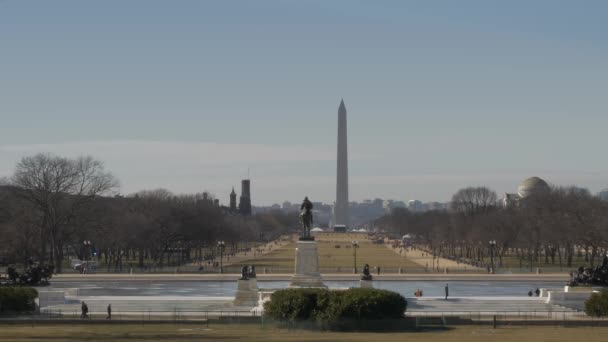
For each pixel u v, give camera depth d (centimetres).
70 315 16675
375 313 14650
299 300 14888
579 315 16512
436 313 16950
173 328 14625
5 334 13388
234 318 15450
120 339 12656
